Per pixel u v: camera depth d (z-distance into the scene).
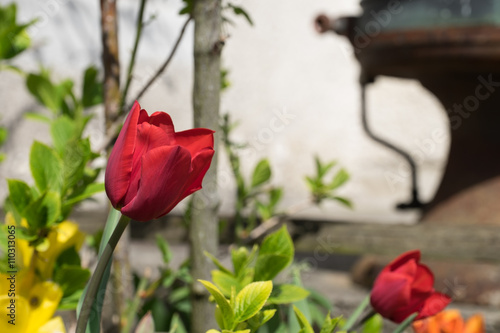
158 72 0.83
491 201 1.99
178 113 3.54
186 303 1.20
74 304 0.65
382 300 0.61
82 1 3.16
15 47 1.06
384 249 1.79
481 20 1.80
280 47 4.88
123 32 3.28
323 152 4.92
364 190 4.85
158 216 0.44
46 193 0.64
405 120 5.08
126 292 0.94
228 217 1.64
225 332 0.48
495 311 1.70
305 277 1.98
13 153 2.96
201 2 0.68
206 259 0.74
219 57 0.70
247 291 0.50
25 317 0.56
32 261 0.65
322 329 0.55
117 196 0.44
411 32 1.87
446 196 2.11
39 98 1.05
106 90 0.90
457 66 1.89
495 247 1.72
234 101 4.72
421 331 0.74
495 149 2.03
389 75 2.09
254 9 4.83
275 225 1.42
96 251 0.90
